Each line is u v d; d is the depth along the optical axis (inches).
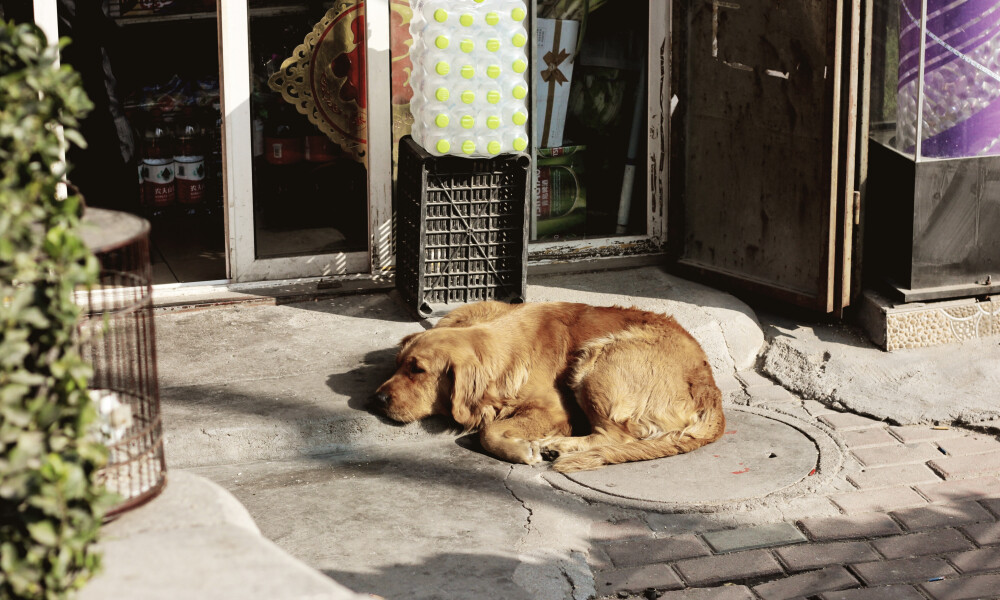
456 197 233.5
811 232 243.9
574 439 197.5
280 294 252.4
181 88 302.2
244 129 249.6
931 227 239.3
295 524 170.2
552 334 208.5
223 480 185.8
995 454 197.9
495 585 152.2
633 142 283.7
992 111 236.5
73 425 99.4
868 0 228.4
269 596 97.7
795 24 237.6
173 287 251.1
